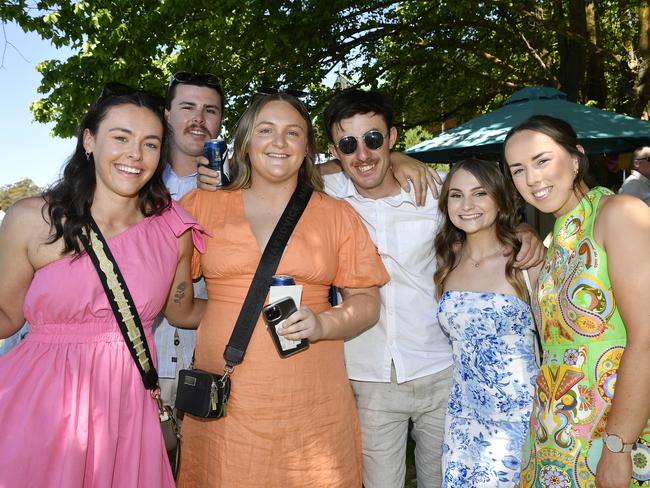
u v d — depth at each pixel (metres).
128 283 2.17
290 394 2.36
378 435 2.99
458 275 2.82
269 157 2.47
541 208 2.19
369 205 3.00
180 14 8.17
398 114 12.09
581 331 2.03
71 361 2.07
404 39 10.81
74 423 2.02
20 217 2.10
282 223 2.47
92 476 2.05
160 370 3.02
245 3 8.45
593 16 9.83
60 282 2.08
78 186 2.13
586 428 2.02
